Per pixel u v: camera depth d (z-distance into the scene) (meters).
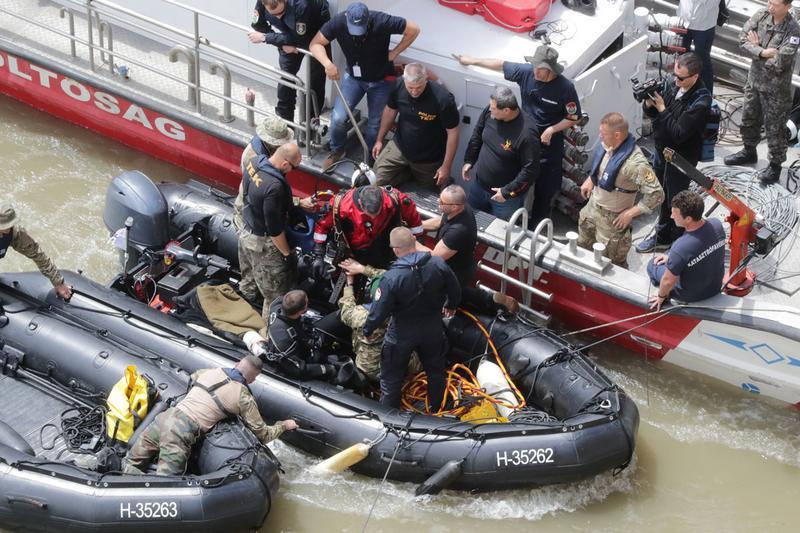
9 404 15.94
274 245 16.45
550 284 17.58
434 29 18.77
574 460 15.08
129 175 18.23
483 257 17.84
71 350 16.11
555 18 19.17
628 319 16.70
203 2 19.95
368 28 17.17
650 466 16.38
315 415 15.62
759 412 17.22
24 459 14.38
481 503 15.46
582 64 18.20
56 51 21.03
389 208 15.88
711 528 15.38
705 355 16.88
